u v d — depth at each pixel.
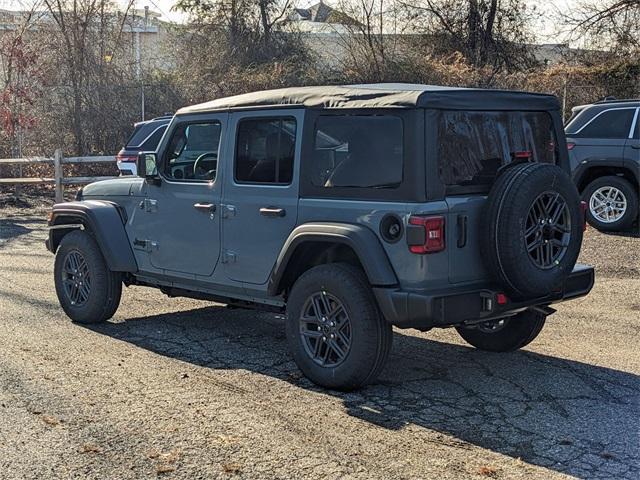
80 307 7.10
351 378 5.16
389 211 4.96
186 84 22.20
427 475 4.01
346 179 5.23
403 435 4.54
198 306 7.97
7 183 16.86
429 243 4.84
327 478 3.97
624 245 10.80
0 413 4.82
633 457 4.27
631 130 11.42
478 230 5.07
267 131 5.74
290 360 6.04
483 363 6.02
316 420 4.76
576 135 11.84
